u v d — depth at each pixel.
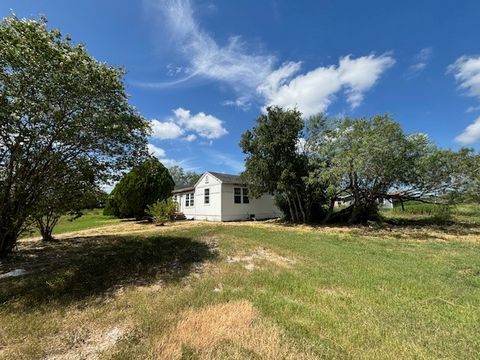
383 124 13.56
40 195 6.74
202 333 3.08
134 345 2.89
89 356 2.71
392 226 15.14
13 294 4.45
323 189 16.50
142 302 4.10
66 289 4.69
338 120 15.02
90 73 5.81
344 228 14.47
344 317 3.61
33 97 5.42
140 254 7.11
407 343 2.93
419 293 4.60
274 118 16.47
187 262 6.46
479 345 2.91
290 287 4.79
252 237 10.03
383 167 13.59
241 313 3.62
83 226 16.41
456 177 14.10
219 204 20.11
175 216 20.44
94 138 6.46
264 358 2.60
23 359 2.66
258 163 16.28
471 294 4.59
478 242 10.02
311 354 2.67
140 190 20.11
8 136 5.57
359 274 5.66
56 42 5.70
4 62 5.07
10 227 6.45
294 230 13.23
